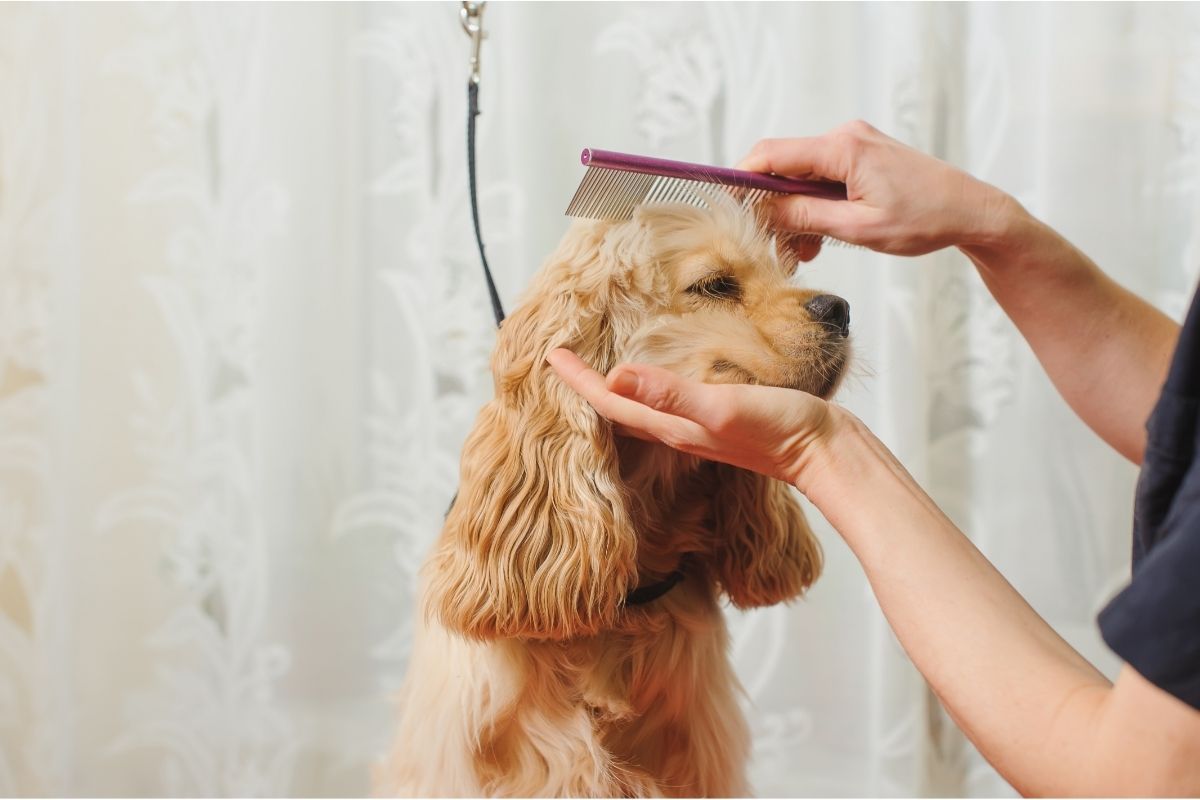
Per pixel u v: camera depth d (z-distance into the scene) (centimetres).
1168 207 161
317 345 176
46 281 181
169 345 179
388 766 117
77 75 176
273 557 178
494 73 170
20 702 187
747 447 80
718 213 101
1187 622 54
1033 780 63
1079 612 166
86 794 184
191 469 181
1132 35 158
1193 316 61
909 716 164
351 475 178
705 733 107
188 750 184
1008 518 166
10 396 183
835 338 95
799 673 174
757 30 164
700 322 96
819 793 173
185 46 175
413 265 174
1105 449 164
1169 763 56
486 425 102
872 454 79
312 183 173
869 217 102
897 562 72
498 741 103
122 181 177
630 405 86
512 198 169
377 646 182
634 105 166
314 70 172
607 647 104
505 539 96
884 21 160
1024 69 162
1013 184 164
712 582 114
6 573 185
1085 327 106
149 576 183
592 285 99
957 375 165
